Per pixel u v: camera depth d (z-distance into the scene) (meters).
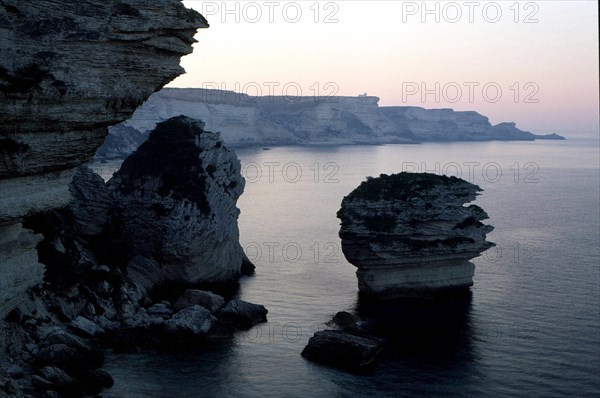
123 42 40.62
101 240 80.12
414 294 79.50
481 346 63.19
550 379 55.81
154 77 43.25
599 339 65.00
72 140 41.19
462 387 54.12
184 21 42.50
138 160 86.38
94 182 81.69
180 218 80.38
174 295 78.00
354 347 58.84
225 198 87.75
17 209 40.22
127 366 55.16
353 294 81.25
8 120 36.91
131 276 78.12
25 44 37.00
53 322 58.00
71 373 50.72
